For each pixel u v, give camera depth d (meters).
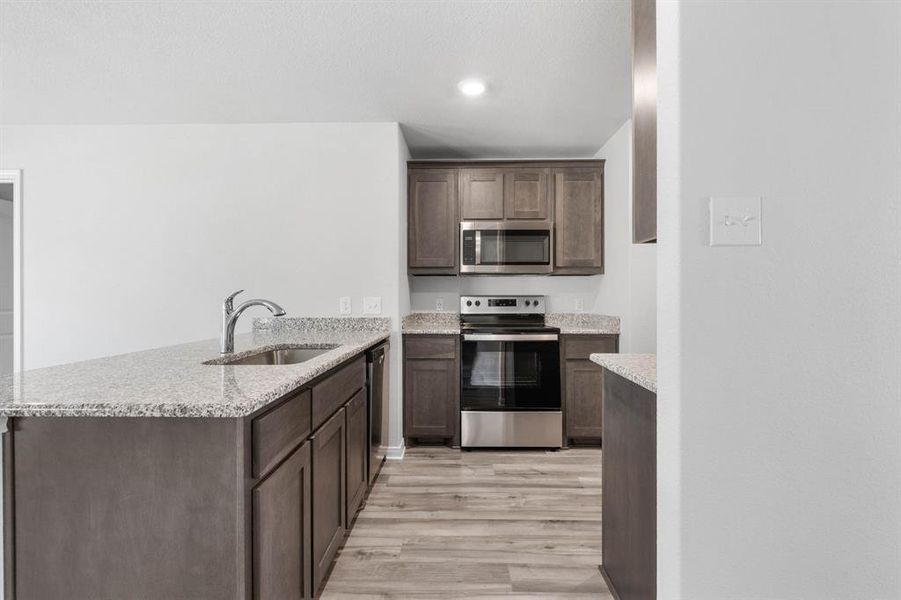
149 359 1.90
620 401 1.74
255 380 1.41
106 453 1.16
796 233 1.13
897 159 1.13
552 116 3.20
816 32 1.13
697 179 1.13
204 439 1.16
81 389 1.29
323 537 1.77
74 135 3.33
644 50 1.44
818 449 1.13
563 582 1.92
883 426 1.13
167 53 2.37
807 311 1.13
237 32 2.19
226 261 3.36
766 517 1.14
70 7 2.00
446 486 2.89
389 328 3.36
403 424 3.59
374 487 2.86
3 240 4.27
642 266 3.38
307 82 2.70
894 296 1.13
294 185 3.35
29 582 1.17
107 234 3.35
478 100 2.94
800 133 1.13
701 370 1.14
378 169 3.34
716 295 1.13
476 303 4.11
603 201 3.83
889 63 1.13
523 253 3.80
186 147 3.34
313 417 1.67
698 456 1.14
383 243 3.35
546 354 3.60
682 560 1.15
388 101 2.96
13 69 2.54
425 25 2.13
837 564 1.14
